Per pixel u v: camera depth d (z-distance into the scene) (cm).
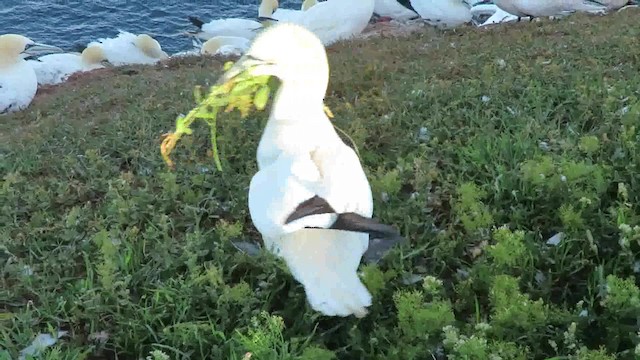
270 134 484
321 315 496
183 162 784
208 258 592
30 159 898
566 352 447
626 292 443
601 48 1033
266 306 516
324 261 433
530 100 816
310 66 477
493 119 771
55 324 533
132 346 503
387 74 1045
